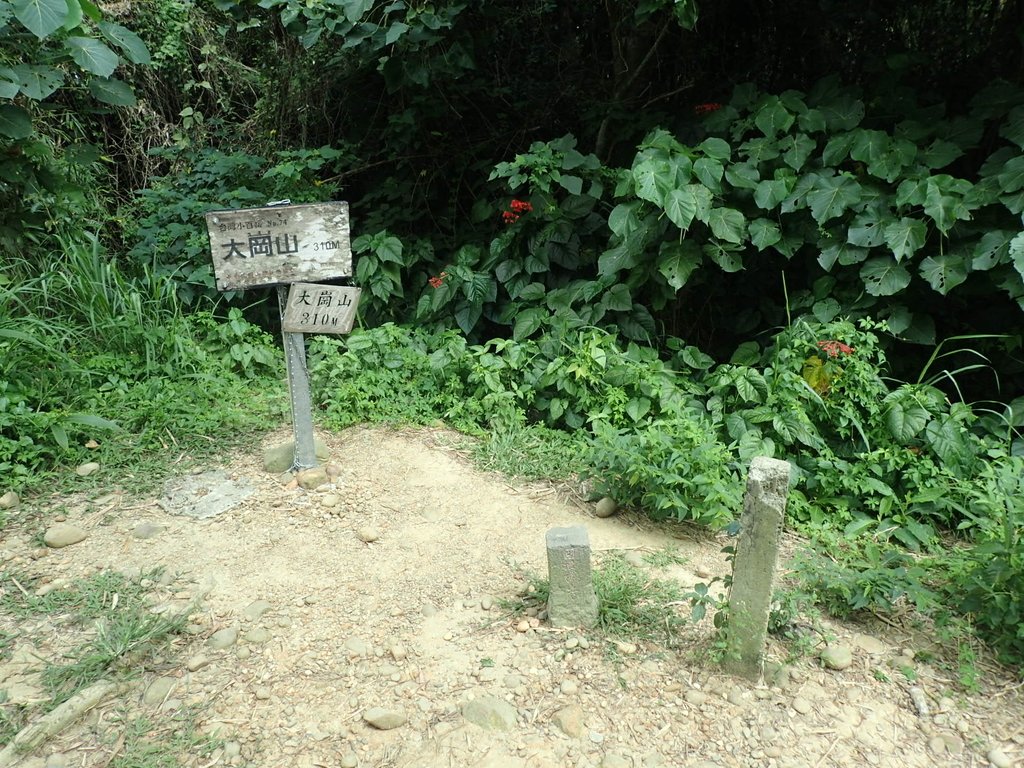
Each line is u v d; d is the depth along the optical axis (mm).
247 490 3297
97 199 5887
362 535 2996
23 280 4426
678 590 2695
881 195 3979
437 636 2473
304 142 6215
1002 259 3637
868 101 4594
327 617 2553
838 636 2539
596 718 2158
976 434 4055
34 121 5535
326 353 4344
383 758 2018
